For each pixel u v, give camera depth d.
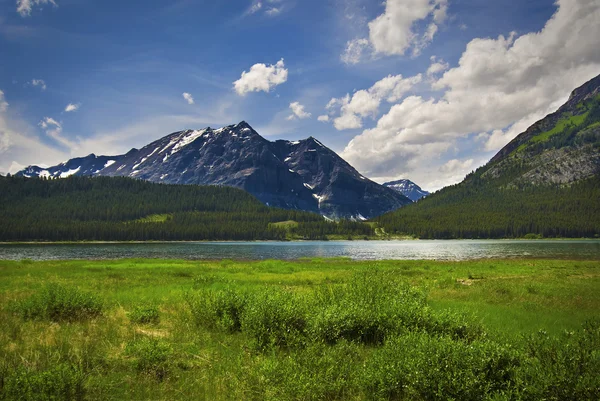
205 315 13.18
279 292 12.87
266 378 7.66
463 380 7.22
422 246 138.62
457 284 27.19
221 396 7.44
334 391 7.64
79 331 11.84
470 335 10.70
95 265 43.97
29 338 10.73
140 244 171.75
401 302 12.40
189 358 9.73
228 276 32.69
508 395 6.95
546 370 7.09
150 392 7.49
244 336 11.53
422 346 8.17
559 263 49.56
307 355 8.76
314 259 63.81
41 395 6.75
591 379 6.63
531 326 13.62
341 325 10.95
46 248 123.56
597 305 18.61
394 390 7.62
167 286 25.12
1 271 34.53
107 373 8.39
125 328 12.42
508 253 83.69
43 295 14.30
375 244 174.62
